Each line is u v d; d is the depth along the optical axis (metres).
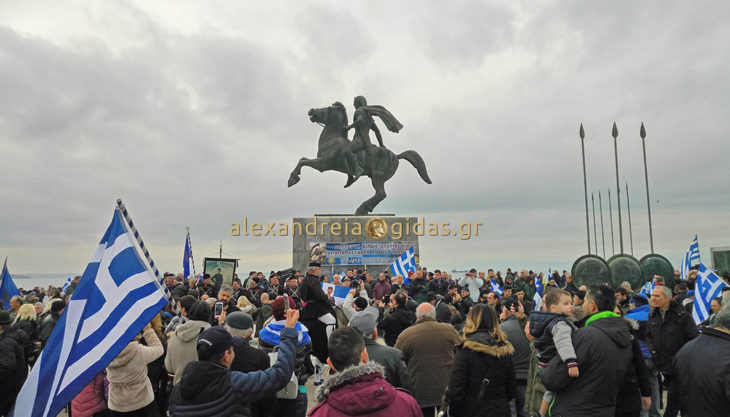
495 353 4.96
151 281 5.04
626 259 18.56
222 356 3.87
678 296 10.88
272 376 3.96
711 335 4.45
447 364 6.33
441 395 6.20
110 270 5.02
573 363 4.47
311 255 31.73
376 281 23.12
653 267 19.08
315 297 9.94
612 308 4.90
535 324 5.01
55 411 4.36
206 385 3.71
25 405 4.45
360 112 33.84
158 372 7.71
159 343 6.51
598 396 4.49
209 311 6.52
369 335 5.78
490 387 4.98
